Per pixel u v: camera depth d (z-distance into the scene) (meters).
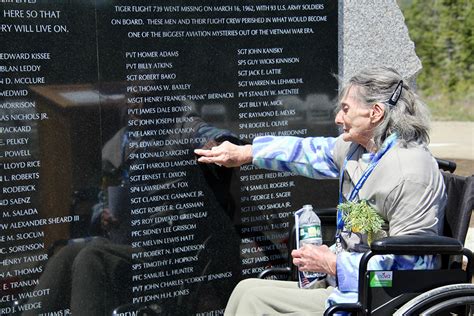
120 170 3.48
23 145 3.24
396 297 3.04
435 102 12.84
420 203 3.04
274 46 3.85
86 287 3.44
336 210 3.70
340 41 4.05
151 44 3.50
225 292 3.82
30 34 3.22
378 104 3.13
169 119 3.58
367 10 4.10
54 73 3.28
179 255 3.67
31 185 3.28
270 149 3.63
